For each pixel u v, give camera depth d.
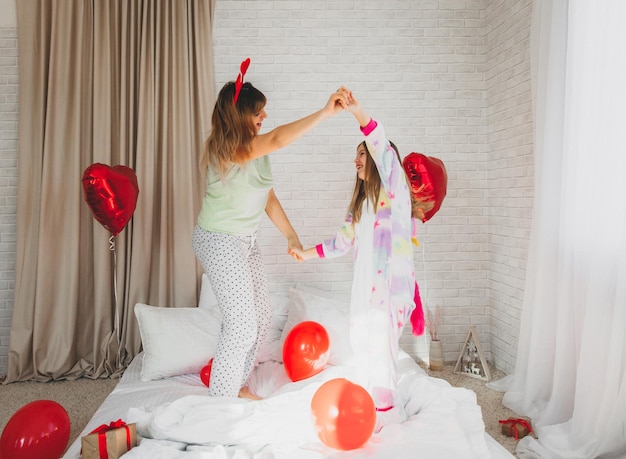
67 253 3.20
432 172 2.76
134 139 3.28
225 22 3.34
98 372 3.15
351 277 3.42
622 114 2.01
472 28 3.46
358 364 2.06
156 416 1.69
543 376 2.55
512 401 2.65
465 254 3.49
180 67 3.24
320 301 2.87
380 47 3.41
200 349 2.52
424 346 3.48
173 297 3.26
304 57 3.37
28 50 3.17
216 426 1.68
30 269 3.20
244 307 2.09
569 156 2.34
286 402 1.88
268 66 3.36
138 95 3.23
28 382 3.12
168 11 3.24
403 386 2.13
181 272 3.24
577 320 2.32
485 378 3.11
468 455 1.55
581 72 2.27
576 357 2.35
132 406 2.05
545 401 2.55
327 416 1.58
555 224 2.52
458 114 3.46
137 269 3.20
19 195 3.18
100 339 3.21
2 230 3.31
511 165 3.13
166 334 2.51
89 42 3.22
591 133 2.21
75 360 3.25
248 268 2.15
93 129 3.20
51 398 2.85
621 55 2.01
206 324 2.63
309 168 3.39
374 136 1.92
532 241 2.67
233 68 3.35
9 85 3.28
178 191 3.24
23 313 3.18
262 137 2.01
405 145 3.44
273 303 3.09
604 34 2.08
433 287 3.49
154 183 3.24
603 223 2.07
